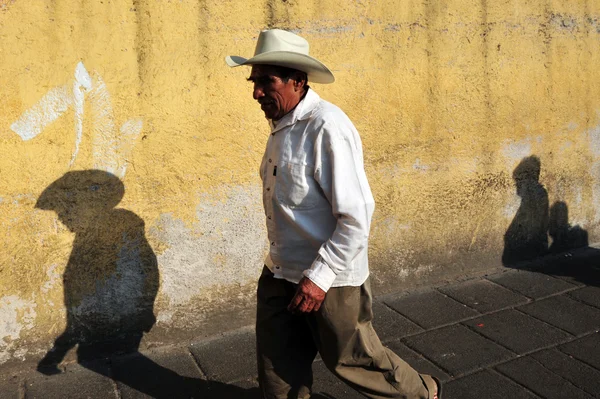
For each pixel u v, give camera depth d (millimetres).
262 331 2424
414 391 2502
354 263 2234
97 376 3111
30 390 2977
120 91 3094
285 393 2422
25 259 3020
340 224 2086
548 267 4605
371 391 2438
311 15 3521
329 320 2246
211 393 2994
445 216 4227
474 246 4414
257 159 3498
